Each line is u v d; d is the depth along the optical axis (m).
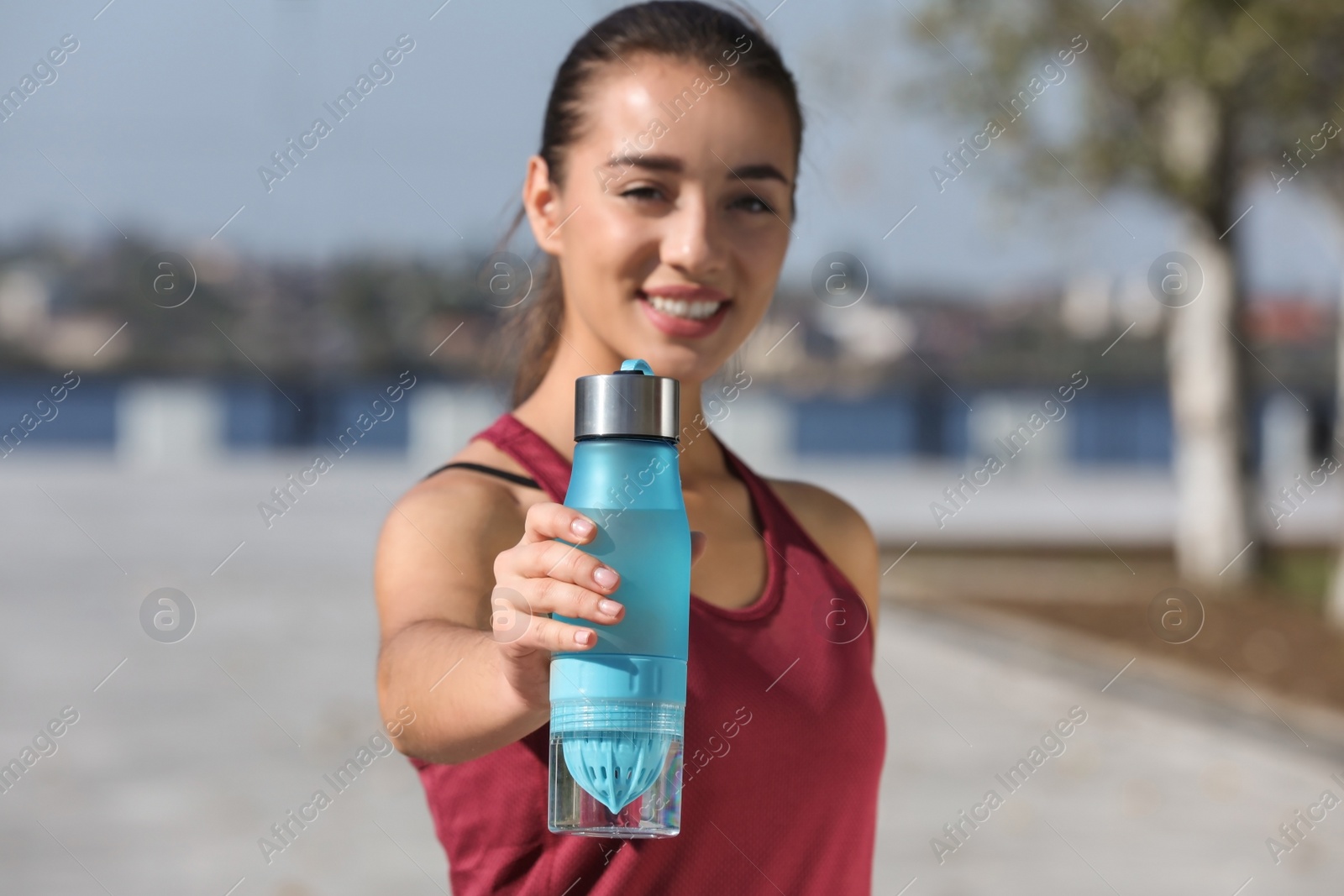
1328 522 29.50
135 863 6.54
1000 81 15.77
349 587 17.08
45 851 6.70
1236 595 17.30
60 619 14.31
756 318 2.24
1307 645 14.27
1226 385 18.33
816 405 38.03
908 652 13.75
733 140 2.16
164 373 40.19
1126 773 9.14
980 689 11.95
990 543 24.61
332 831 7.16
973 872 6.75
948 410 38.22
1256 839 7.65
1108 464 36.94
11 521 23.88
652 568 1.69
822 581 2.25
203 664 11.85
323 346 34.62
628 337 2.20
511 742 1.93
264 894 6.10
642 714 1.67
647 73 2.17
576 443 1.76
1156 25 15.29
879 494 31.77
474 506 2.13
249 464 38.69
